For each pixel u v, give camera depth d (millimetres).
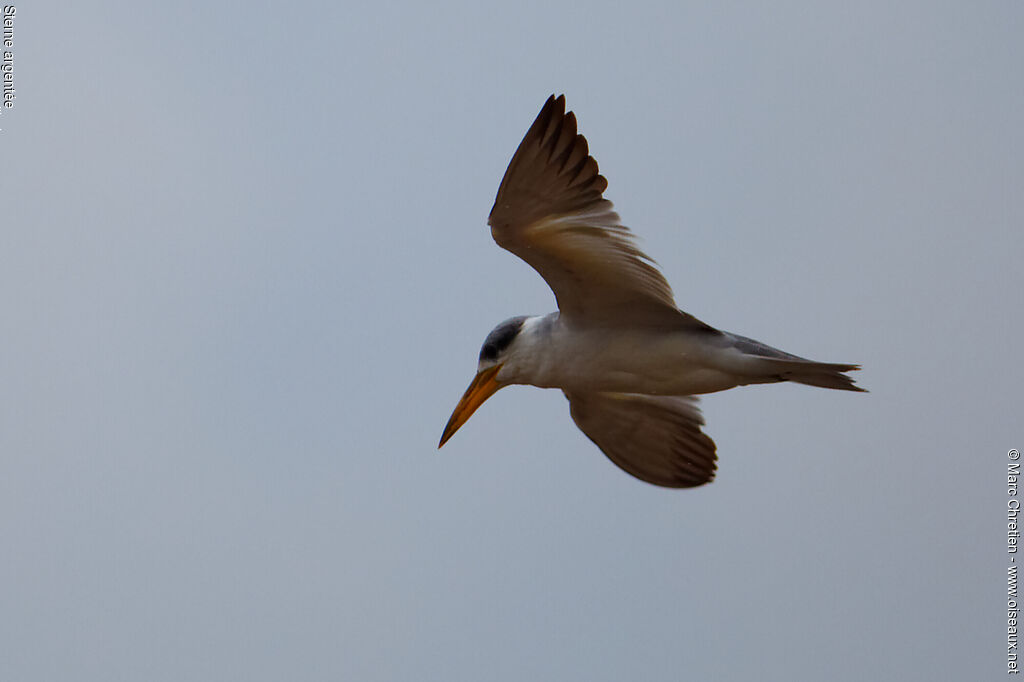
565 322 13914
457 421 14156
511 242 12984
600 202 12641
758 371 13406
